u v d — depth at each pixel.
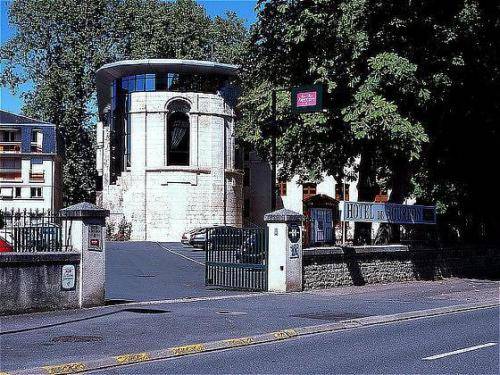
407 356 11.95
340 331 15.45
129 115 61.84
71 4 71.75
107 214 18.73
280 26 31.22
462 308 20.09
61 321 15.84
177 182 60.59
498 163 33.28
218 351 12.76
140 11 74.56
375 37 27.58
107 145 67.50
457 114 30.61
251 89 37.97
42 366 10.78
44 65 72.44
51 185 76.94
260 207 75.00
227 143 63.09
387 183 38.66
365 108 26.25
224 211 62.50
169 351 12.22
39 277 17.23
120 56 73.31
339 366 11.04
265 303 20.23
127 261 36.94
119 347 12.56
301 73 30.64
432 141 30.91
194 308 18.64
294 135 29.98
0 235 17.78
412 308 19.45
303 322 16.06
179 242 57.91
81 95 72.19
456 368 10.81
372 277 27.69
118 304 19.27
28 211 19.58
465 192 34.00
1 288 16.50
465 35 27.08
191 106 61.38
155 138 61.00
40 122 76.81
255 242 23.94
